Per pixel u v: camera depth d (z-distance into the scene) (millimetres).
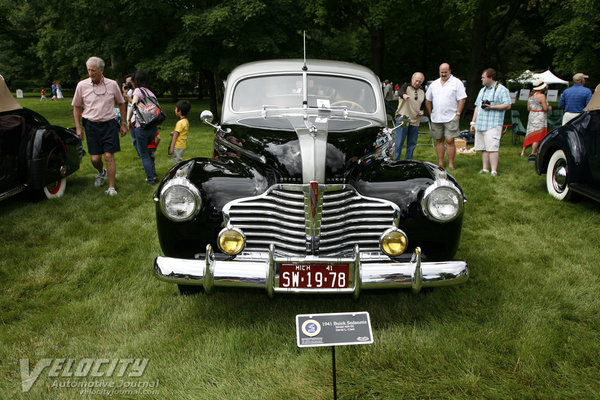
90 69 5148
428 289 3229
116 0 15883
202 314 2895
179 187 2664
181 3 16359
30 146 4828
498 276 3502
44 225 4512
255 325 2781
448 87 7062
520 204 5375
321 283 2510
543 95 8148
